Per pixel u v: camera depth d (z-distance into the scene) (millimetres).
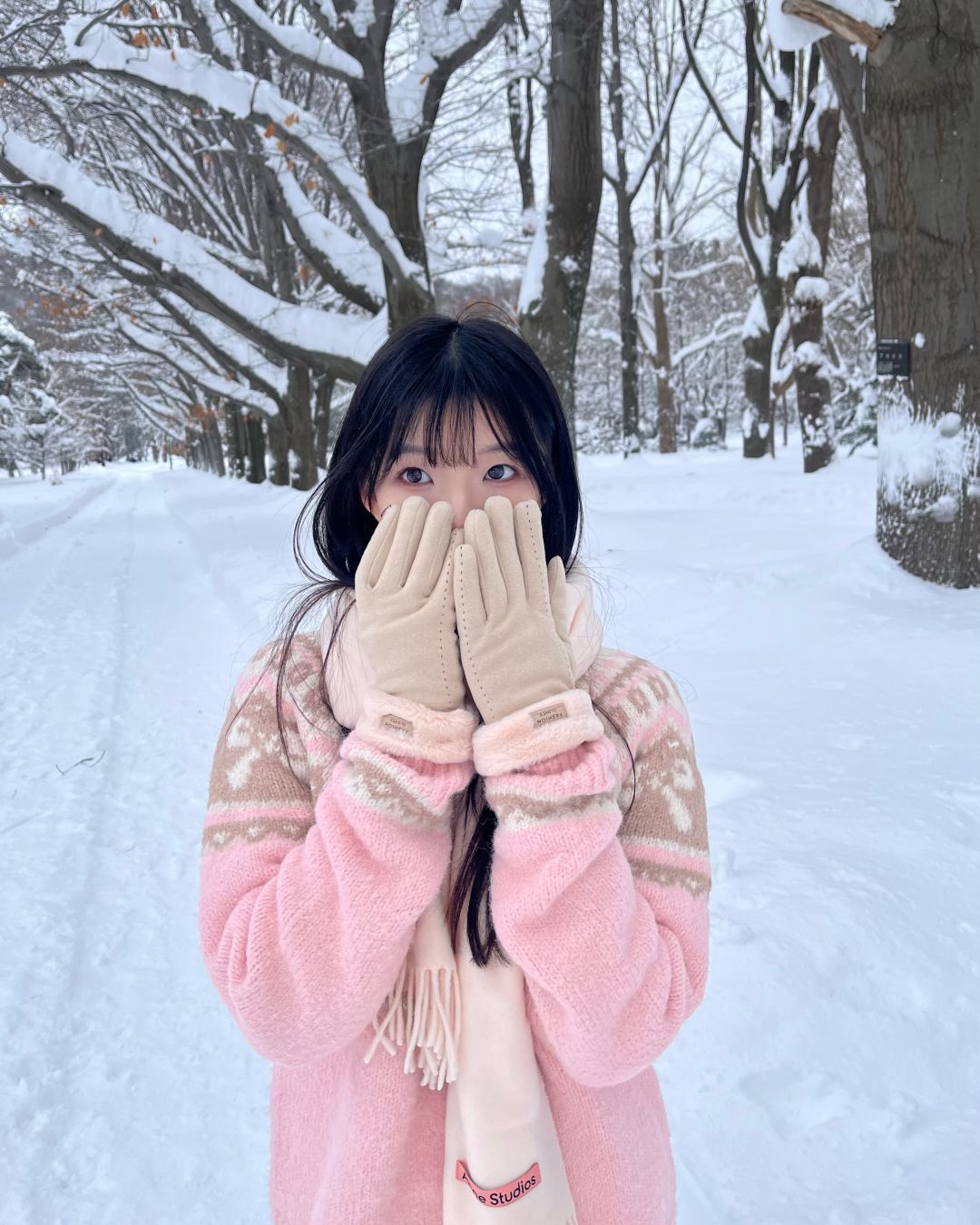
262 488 25812
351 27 10062
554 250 11219
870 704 4477
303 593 1124
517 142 20203
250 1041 911
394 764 896
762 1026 2371
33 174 12219
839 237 29391
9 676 6871
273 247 18281
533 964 864
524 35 14289
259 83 10117
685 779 1037
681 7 19328
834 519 10969
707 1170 2088
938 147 6043
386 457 1021
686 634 6066
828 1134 2139
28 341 36812
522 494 1033
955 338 6266
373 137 10719
